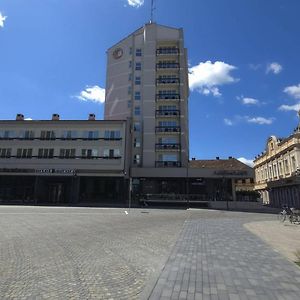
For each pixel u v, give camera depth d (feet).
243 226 60.18
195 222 68.44
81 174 155.33
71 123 162.20
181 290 19.13
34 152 160.97
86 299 17.56
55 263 26.04
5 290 18.92
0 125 165.58
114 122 160.45
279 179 168.86
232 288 19.58
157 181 170.30
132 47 204.74
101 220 68.54
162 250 32.99
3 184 166.40
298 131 156.87
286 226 61.93
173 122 185.47
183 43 199.52
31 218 68.90
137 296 18.22
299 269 24.59
